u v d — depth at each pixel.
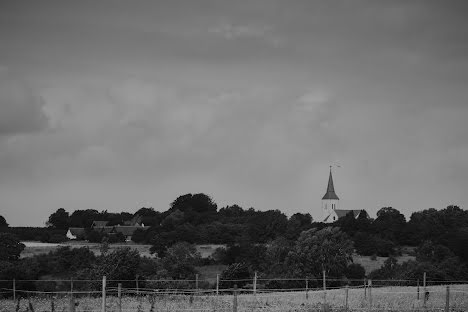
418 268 135.62
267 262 156.00
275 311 56.69
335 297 72.44
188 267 133.12
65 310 53.09
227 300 67.69
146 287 95.69
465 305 65.62
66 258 143.38
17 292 80.69
